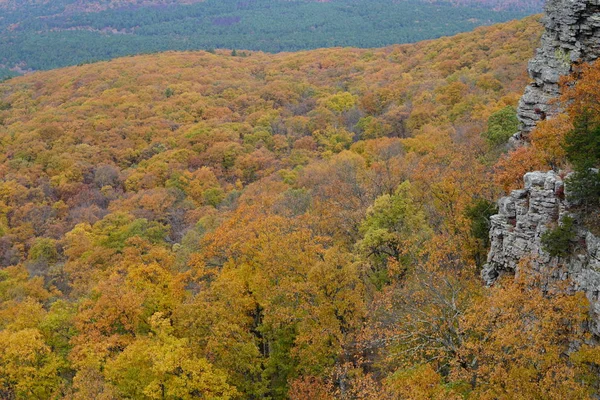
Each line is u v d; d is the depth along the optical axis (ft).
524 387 74.90
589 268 81.30
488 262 105.70
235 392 111.65
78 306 157.58
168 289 147.23
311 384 109.70
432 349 92.63
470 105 295.89
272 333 125.90
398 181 184.34
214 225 221.87
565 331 83.97
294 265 129.80
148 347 117.50
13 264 247.09
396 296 115.65
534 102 130.82
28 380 124.57
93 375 117.39
